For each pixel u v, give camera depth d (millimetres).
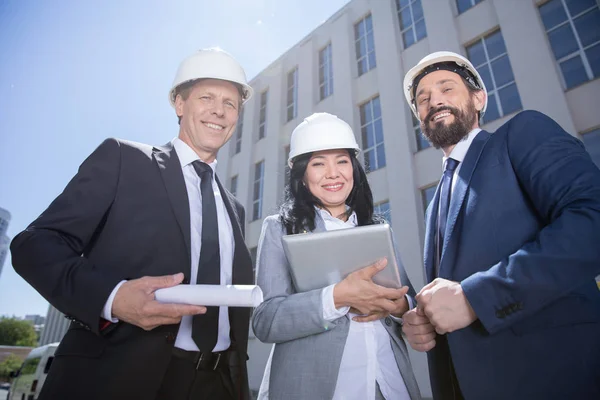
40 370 10461
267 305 1603
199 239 1777
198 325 1577
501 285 1190
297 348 1572
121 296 1203
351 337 1618
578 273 1128
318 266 1504
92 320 1180
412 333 1570
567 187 1270
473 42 9328
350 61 12203
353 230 1399
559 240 1165
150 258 1517
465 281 1259
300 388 1462
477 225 1438
